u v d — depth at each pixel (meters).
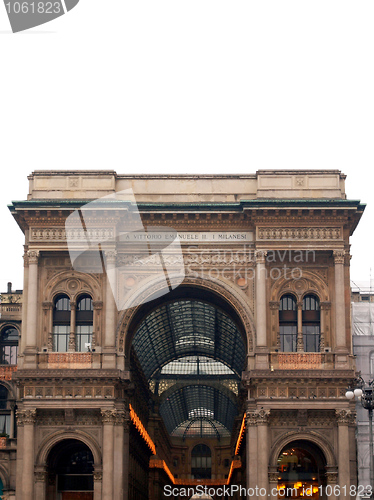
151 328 96.38
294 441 66.25
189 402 162.75
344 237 69.50
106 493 63.84
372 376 74.56
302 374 65.06
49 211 68.12
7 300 89.88
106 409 65.12
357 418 71.69
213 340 108.12
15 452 73.00
